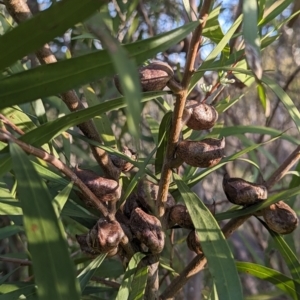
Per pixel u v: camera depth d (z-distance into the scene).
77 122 0.17
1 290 0.23
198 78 0.22
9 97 0.15
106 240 0.19
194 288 0.37
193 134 0.28
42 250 0.13
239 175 0.64
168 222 0.23
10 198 0.24
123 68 0.09
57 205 0.18
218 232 0.19
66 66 0.14
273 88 0.20
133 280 0.21
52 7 0.13
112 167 0.22
